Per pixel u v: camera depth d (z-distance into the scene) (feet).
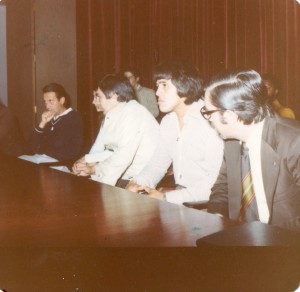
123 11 19.77
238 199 5.19
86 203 4.57
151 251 3.14
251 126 5.06
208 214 3.99
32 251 3.26
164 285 2.71
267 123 5.03
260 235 3.03
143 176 7.05
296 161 4.82
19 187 5.44
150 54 20.25
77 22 19.10
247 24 20.70
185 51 20.65
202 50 20.79
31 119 18.93
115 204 4.49
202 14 20.67
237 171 5.17
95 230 3.65
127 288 2.72
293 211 4.92
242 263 2.76
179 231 3.52
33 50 18.69
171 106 6.61
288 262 2.73
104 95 8.46
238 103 5.04
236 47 20.80
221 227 3.59
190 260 2.95
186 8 20.51
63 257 3.14
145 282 2.75
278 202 4.96
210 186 6.15
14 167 6.88
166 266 2.90
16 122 11.13
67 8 18.90
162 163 7.16
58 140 11.83
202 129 6.40
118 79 8.48
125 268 2.93
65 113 11.97
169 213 4.07
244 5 20.63
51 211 4.29
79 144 11.91
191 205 5.45
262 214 5.03
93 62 19.43
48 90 12.02
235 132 5.15
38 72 18.72
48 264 3.06
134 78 18.13
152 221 3.83
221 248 2.88
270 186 4.93
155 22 20.20
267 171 4.95
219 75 5.23
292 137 4.85
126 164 8.18
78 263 3.04
